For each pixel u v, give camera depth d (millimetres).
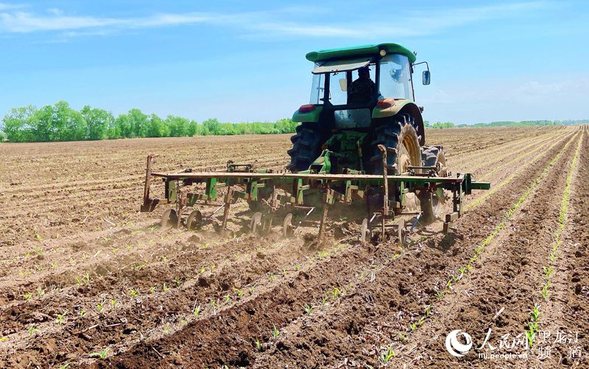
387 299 5105
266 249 6781
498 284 5543
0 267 6000
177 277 5641
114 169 18250
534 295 5219
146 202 7508
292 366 3783
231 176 7422
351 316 4617
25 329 4371
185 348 4012
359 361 3875
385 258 6441
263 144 33969
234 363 3822
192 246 6785
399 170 8211
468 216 9180
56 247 6988
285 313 4691
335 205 8617
